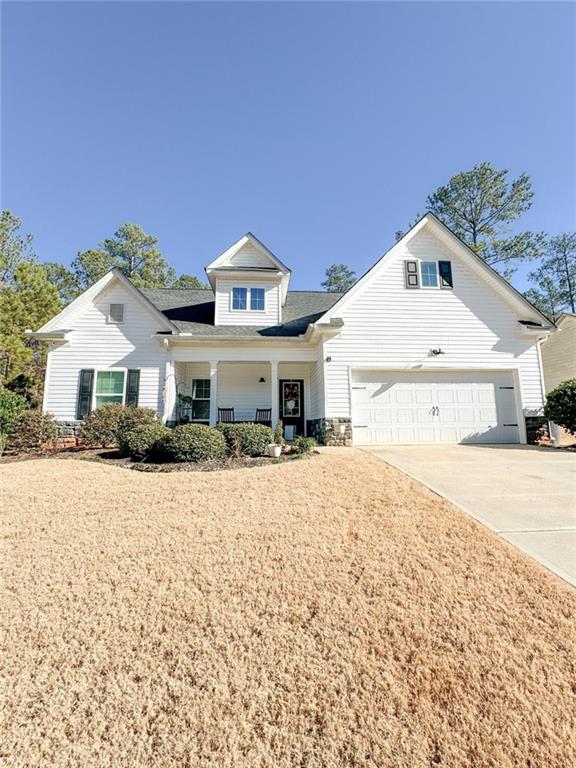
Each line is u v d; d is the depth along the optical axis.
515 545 4.12
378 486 6.12
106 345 12.98
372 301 12.60
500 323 12.90
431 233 13.20
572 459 8.89
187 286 40.59
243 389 15.42
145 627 2.89
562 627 2.83
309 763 1.91
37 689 2.35
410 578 3.48
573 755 1.93
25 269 19.06
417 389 12.48
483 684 2.34
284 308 16.23
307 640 2.73
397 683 2.36
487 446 11.45
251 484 6.27
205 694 2.30
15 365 17.73
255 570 3.65
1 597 3.29
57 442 11.73
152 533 4.49
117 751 1.97
